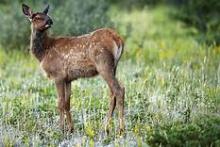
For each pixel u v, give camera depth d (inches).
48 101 815.7
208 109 740.0
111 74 699.4
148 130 654.5
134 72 948.6
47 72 729.6
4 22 1246.9
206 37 1241.4
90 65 709.3
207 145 596.1
